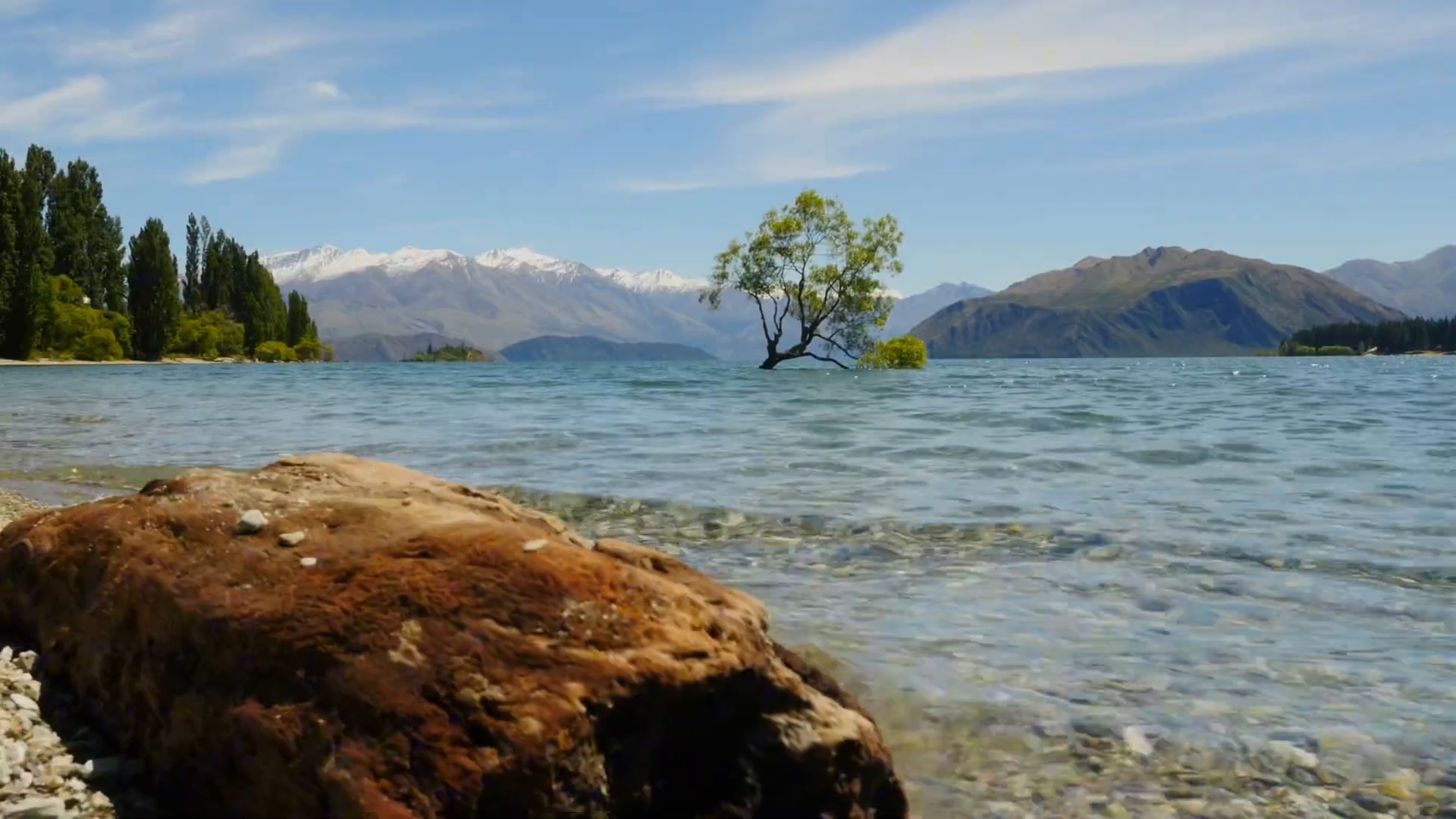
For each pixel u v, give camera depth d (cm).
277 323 13875
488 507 432
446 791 288
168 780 347
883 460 1330
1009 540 814
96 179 11031
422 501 423
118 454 1427
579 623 315
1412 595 639
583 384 3912
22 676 404
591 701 300
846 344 5512
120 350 10162
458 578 327
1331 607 617
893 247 5178
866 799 338
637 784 310
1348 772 402
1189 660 527
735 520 904
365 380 5025
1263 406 2498
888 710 468
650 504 980
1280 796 384
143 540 394
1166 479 1145
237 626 334
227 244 13638
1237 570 707
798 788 323
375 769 295
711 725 325
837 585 685
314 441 1587
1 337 8600
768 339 5616
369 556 346
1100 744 430
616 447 1497
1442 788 387
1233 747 424
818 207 5150
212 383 4619
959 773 407
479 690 300
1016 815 373
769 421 1992
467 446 1503
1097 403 2603
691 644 320
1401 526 851
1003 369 7412
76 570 408
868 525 875
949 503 983
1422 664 515
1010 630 579
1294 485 1095
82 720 388
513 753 290
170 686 349
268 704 320
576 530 870
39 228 8856
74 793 340
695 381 4131
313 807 303
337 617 324
